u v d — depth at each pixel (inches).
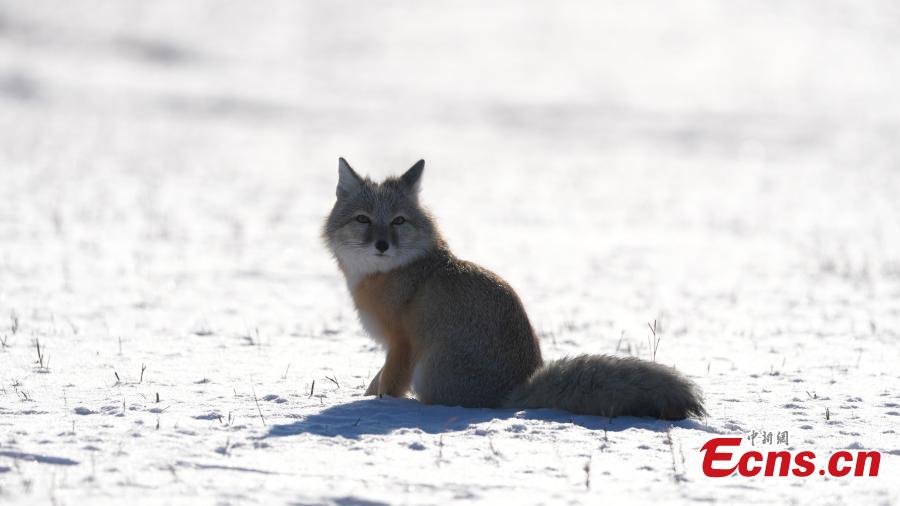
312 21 4670.3
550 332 484.7
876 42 4183.1
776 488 236.7
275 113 2394.2
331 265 718.5
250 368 379.2
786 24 4633.4
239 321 496.7
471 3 5260.8
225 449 257.6
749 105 2780.5
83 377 348.8
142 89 2635.3
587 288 652.7
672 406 300.7
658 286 664.4
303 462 249.0
